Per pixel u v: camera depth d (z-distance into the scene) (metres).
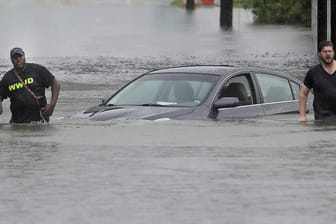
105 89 67.19
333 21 81.06
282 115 43.38
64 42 111.81
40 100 41.81
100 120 40.62
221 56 94.00
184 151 32.22
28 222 21.78
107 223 21.56
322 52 40.09
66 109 55.31
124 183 26.36
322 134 36.69
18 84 41.50
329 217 21.97
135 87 43.31
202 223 21.47
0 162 30.08
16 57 41.28
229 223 21.42
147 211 22.78
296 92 45.12
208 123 39.69
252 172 27.98
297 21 149.25
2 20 152.88
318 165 29.23
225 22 140.38
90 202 23.88
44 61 88.75
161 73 43.72
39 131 38.06
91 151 32.34
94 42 112.44
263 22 151.75
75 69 81.75
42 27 137.88
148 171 28.23
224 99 41.25
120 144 33.94
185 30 134.75
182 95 41.75
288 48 103.56
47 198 24.42
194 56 94.25
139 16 169.12
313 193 24.80
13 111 41.97
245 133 37.06
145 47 105.56
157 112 40.59
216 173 27.83
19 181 26.81
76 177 27.36
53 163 29.84
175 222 21.61
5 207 23.39
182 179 26.89
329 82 40.19
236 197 24.33
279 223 21.41
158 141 34.72
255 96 42.97
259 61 88.38
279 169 28.50
